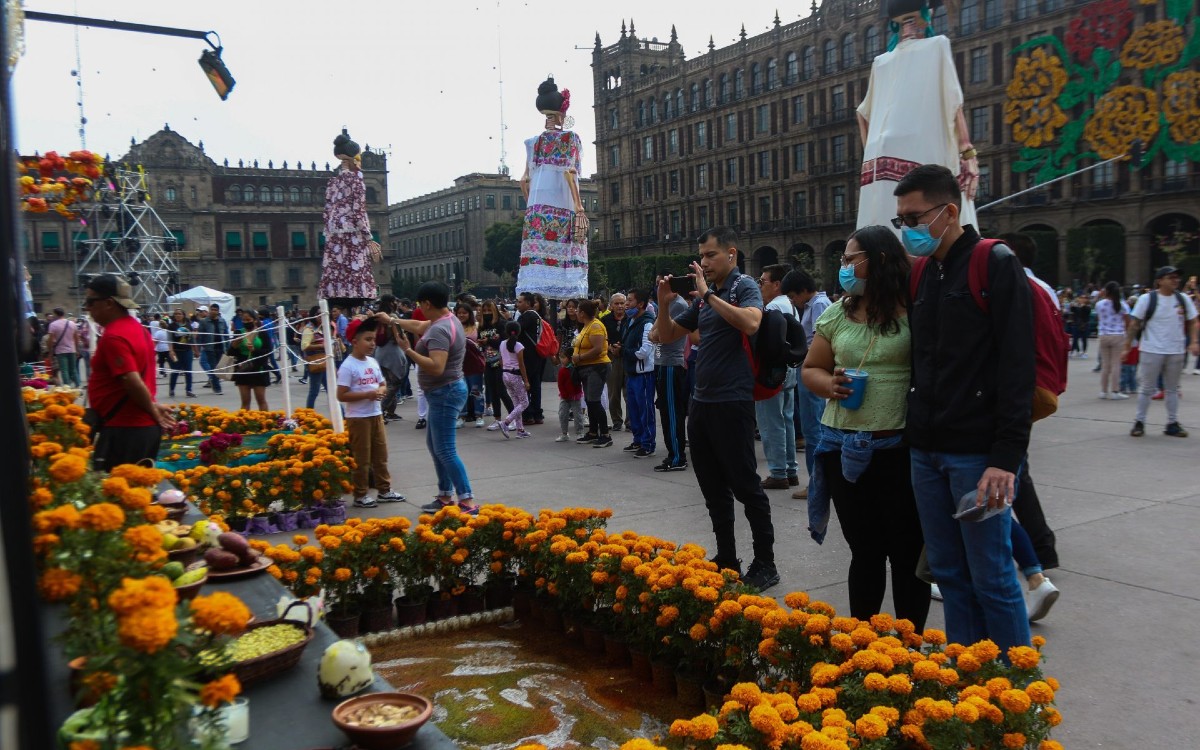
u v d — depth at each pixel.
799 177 61.09
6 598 1.00
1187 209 41.12
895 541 3.46
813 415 6.57
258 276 80.50
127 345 5.16
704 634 3.23
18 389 1.03
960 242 2.91
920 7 5.52
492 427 11.46
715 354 4.51
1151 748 2.88
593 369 9.72
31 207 5.47
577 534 4.33
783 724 2.31
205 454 6.81
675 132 72.56
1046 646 3.75
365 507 6.88
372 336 6.97
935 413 2.92
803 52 60.03
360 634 4.10
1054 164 42.88
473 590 4.37
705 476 4.62
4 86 1.11
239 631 1.85
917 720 2.41
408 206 128.88
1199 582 4.47
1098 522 5.64
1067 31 41.28
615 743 2.98
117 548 2.03
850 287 3.34
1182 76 37.25
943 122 5.24
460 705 3.30
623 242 78.88
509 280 103.00
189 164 77.12
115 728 1.65
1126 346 12.10
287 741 2.16
